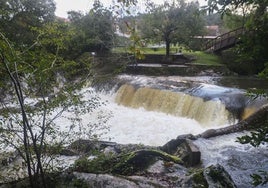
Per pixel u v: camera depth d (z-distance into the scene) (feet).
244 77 66.39
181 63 78.02
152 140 38.24
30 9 63.72
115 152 26.94
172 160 24.49
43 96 16.02
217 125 41.04
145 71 72.33
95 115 44.96
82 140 23.56
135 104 53.36
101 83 60.13
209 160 26.89
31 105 17.28
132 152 23.62
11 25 49.55
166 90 50.03
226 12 8.00
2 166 21.34
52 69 15.65
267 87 54.75
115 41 26.91
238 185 22.66
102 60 68.33
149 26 68.13
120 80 59.77
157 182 19.65
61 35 16.84
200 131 40.06
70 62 16.97
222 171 19.65
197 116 43.62
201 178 19.04
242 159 27.07
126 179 17.81
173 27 77.82
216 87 48.37
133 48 14.40
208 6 8.06
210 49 83.41
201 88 47.91
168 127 41.70
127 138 38.58
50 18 71.92
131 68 72.49
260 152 28.40
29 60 15.88
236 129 33.68
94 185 16.69
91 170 18.72
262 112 34.24
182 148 28.35
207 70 71.46
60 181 16.94
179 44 82.94
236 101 41.29
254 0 7.68
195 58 81.25
